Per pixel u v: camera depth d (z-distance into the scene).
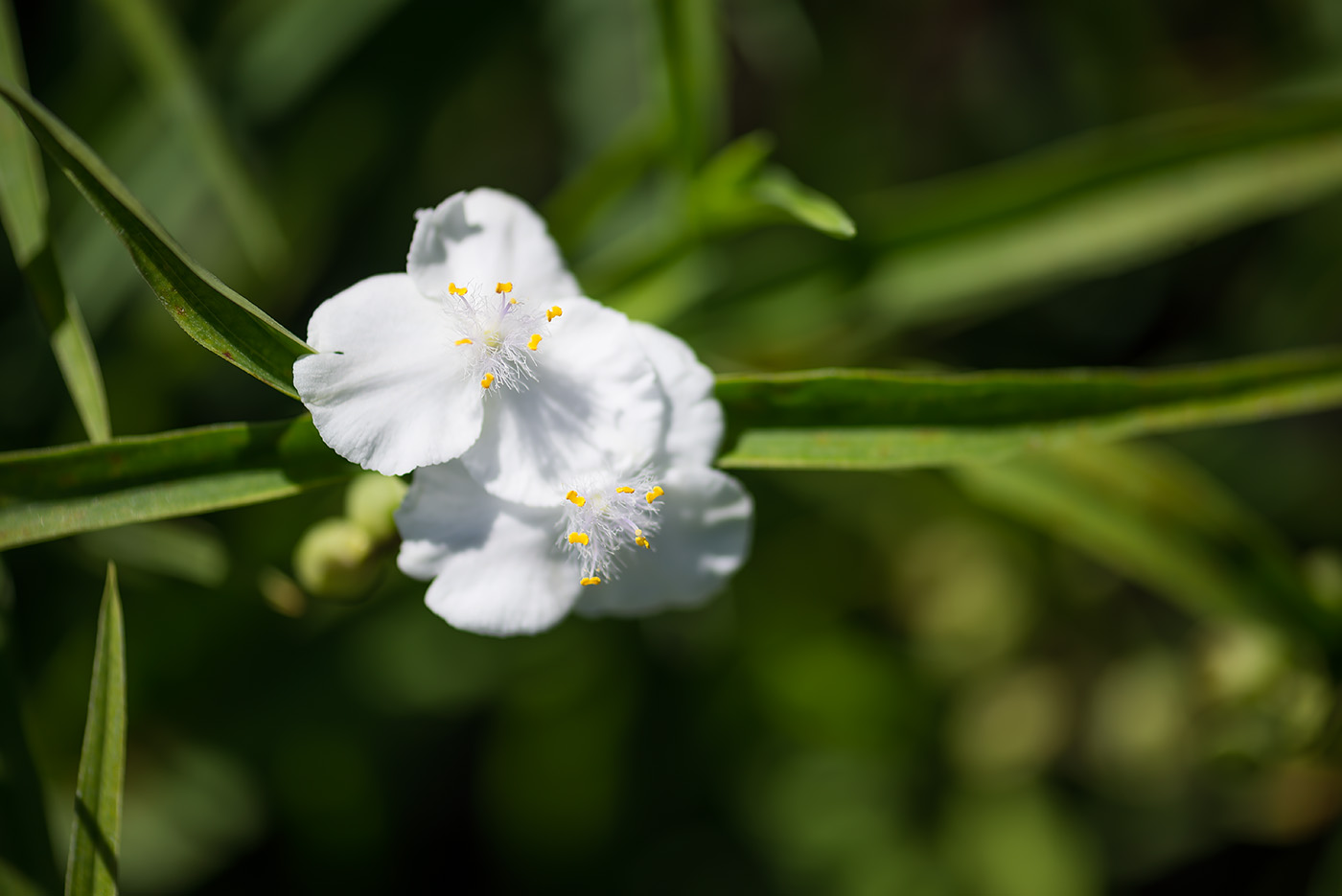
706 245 0.36
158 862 0.40
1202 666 0.38
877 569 0.42
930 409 0.32
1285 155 0.36
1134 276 0.42
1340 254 0.41
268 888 0.40
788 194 0.34
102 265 0.39
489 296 0.31
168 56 0.35
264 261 0.38
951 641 0.43
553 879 0.42
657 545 0.32
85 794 0.30
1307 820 0.40
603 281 0.36
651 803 0.42
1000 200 0.36
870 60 0.42
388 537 0.32
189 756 0.40
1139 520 0.35
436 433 0.31
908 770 0.43
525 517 0.31
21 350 0.39
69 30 0.39
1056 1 0.42
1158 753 0.41
